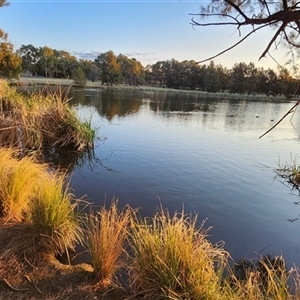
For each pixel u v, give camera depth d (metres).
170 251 2.07
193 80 67.25
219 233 3.70
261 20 1.13
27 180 3.32
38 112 7.62
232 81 55.44
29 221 2.90
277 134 12.94
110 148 8.18
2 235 2.61
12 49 26.20
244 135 12.17
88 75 60.09
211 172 6.42
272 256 3.21
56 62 41.62
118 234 2.44
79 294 2.01
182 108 24.06
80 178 5.39
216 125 14.84
